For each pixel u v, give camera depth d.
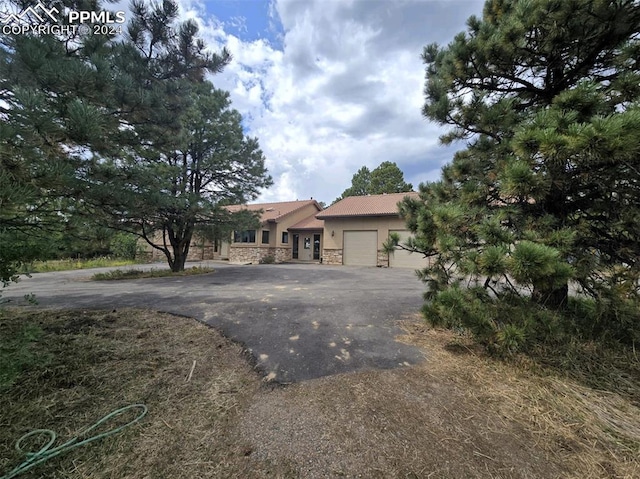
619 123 1.89
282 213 19.67
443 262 3.23
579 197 2.92
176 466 1.75
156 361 3.06
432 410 2.26
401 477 1.66
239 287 7.43
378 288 7.30
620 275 2.73
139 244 17.77
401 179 28.64
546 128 2.27
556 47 2.97
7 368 2.31
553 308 3.19
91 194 3.93
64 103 3.17
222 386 2.65
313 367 2.97
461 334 3.69
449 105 3.68
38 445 1.87
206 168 10.61
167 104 5.12
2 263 2.43
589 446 1.88
